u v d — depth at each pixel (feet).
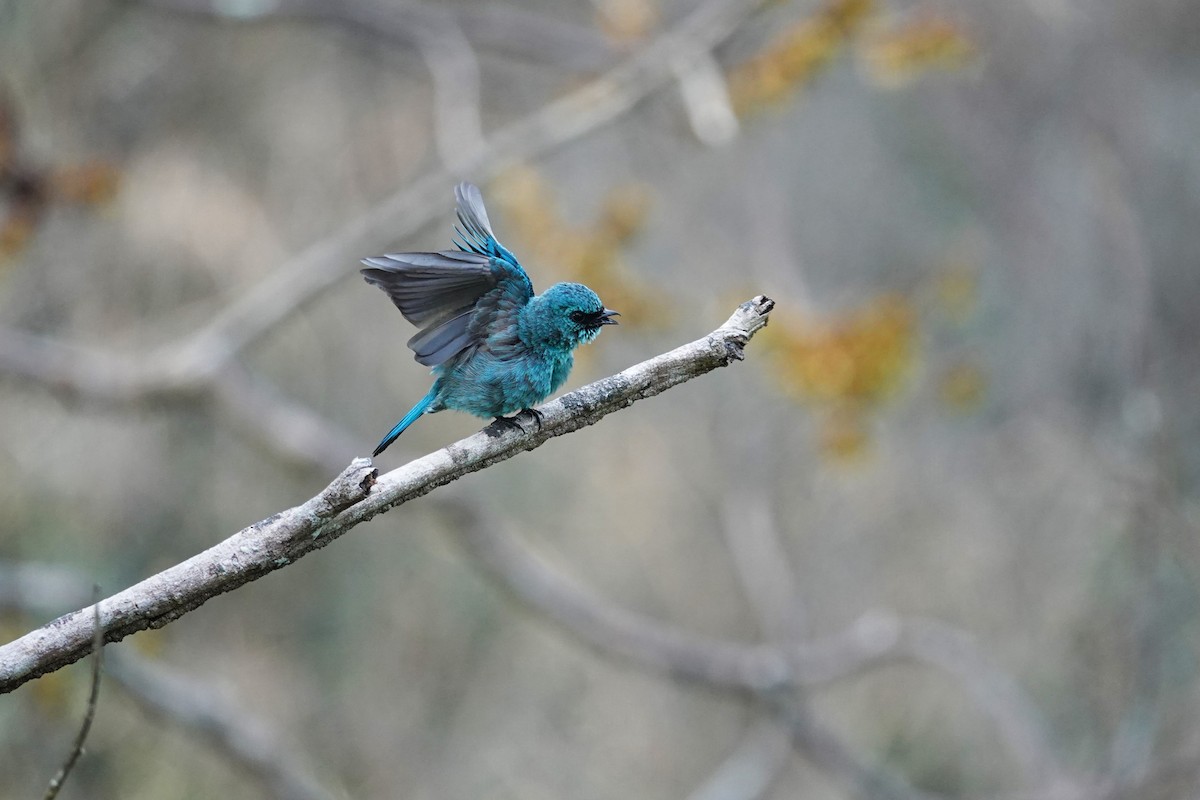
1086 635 55.47
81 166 42.88
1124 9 64.75
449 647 62.95
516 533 62.08
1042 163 64.75
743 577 55.01
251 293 50.60
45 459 52.24
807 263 65.26
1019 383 62.28
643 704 64.64
